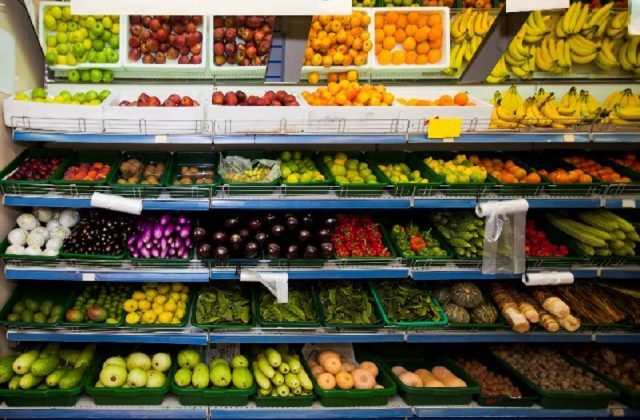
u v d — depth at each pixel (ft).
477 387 10.02
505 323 10.50
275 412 9.62
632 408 10.30
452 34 10.98
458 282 10.90
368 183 9.85
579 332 10.68
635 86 11.91
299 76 10.73
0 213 9.68
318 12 8.71
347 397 9.77
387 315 10.19
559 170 10.77
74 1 8.36
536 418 10.20
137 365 9.80
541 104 10.89
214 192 9.72
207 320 9.82
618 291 11.43
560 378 10.44
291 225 9.90
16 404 9.36
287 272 9.83
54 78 10.41
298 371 9.88
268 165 10.26
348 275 9.99
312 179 10.01
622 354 11.50
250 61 10.49
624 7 11.65
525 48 11.24
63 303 10.29
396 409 9.84
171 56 10.36
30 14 9.79
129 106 9.23
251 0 8.61
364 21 10.56
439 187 10.11
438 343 12.08
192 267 9.81
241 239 9.67
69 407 9.39
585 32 11.39
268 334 9.96
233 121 9.37
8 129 9.75
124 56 10.06
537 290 11.08
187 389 9.48
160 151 11.04
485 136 9.82
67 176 9.68
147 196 9.53
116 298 10.30
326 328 10.16
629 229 10.63
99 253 9.61
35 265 9.53
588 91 11.79
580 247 10.69
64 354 10.18
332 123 9.61
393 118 9.70
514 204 9.89
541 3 9.50
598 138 10.05
